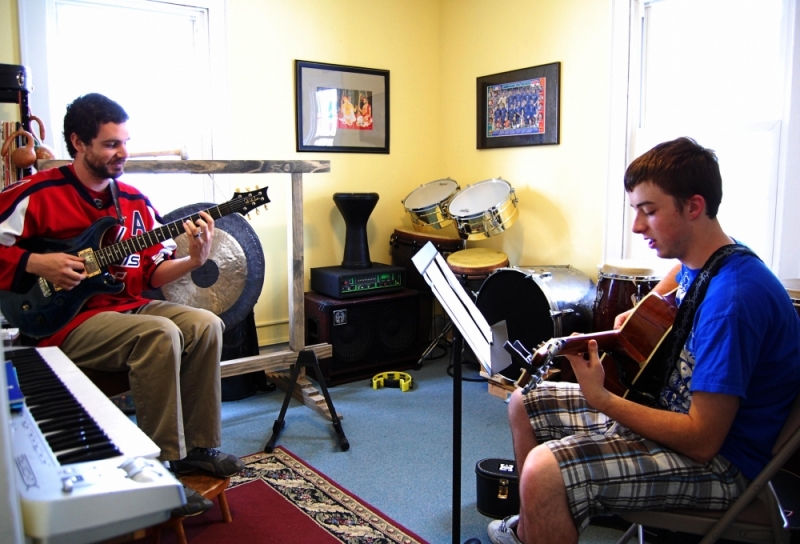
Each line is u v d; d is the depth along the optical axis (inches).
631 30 123.6
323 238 152.0
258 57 138.6
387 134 159.9
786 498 55.6
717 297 49.2
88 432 35.2
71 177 81.6
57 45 119.6
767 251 108.6
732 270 49.9
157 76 130.3
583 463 50.3
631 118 126.0
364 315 139.0
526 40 143.8
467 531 79.2
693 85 117.6
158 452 33.9
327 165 115.7
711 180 51.1
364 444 105.2
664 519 51.4
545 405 63.8
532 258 147.9
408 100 163.5
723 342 47.7
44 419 37.3
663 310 56.2
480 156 159.0
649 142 123.7
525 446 64.2
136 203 87.4
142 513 28.6
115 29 125.1
